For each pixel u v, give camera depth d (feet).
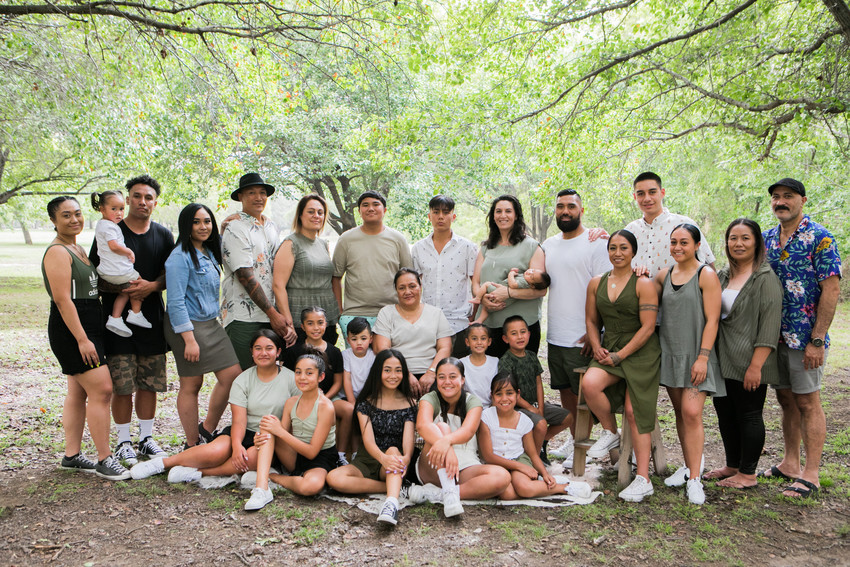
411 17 22.79
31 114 29.35
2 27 20.90
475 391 13.46
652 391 12.31
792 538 10.34
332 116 42.63
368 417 12.38
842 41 21.35
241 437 12.62
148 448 14.34
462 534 10.46
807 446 12.29
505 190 65.62
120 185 47.67
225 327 14.35
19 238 184.85
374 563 9.41
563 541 10.22
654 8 27.55
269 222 14.80
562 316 14.06
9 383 21.04
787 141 28.63
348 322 14.82
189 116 28.19
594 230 14.02
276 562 9.39
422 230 48.11
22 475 12.73
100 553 9.57
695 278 12.17
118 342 13.24
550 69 29.09
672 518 11.14
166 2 20.92
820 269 11.85
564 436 17.29
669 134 30.73
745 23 25.07
